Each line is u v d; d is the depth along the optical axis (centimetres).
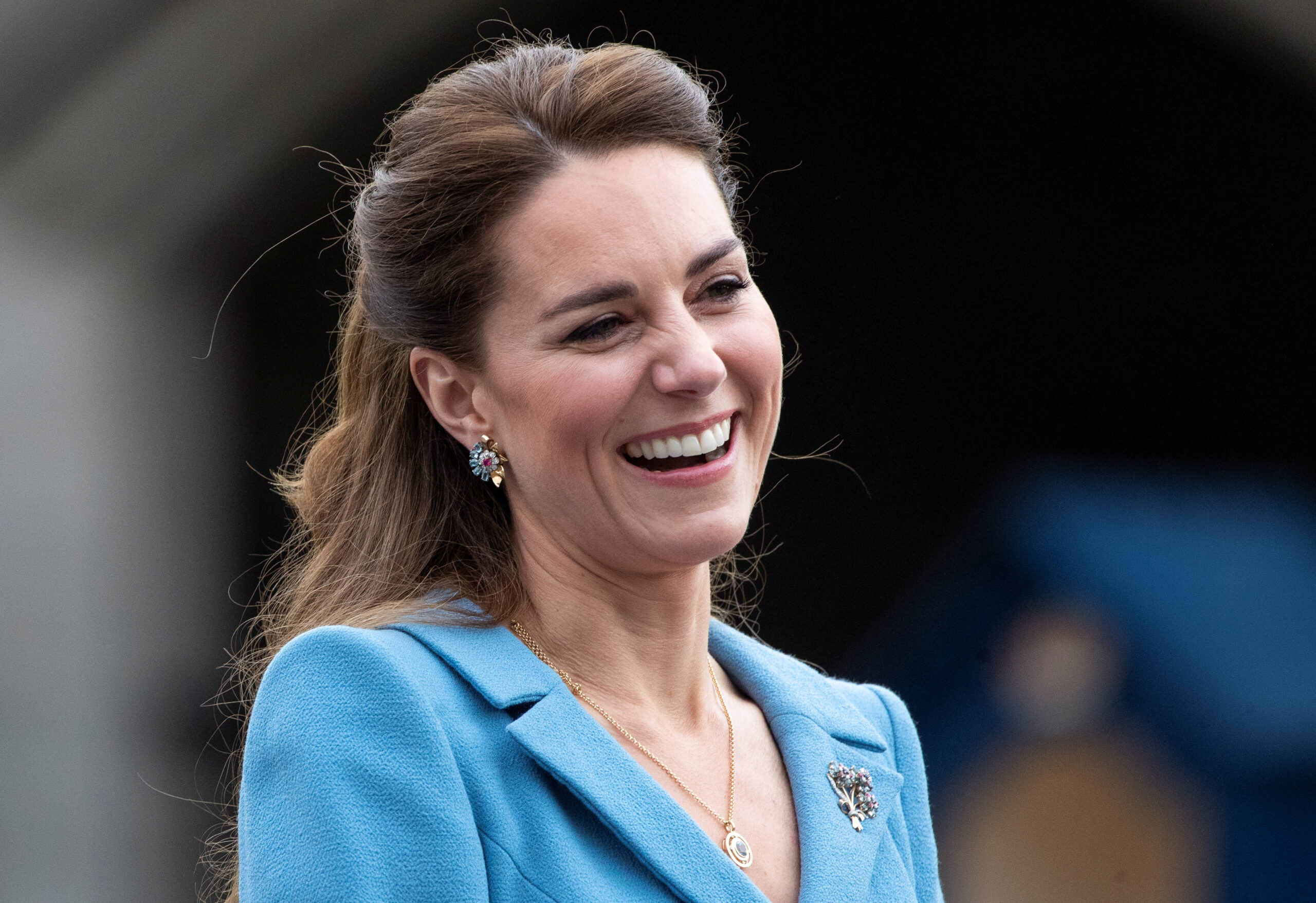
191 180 2820
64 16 2492
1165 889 2423
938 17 3403
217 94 2697
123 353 2877
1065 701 2494
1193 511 2714
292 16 2627
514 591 870
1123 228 3666
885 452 3809
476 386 845
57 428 2781
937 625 2594
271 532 3078
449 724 777
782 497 3816
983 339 3775
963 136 3572
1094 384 3778
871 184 3609
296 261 3097
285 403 3117
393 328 862
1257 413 3728
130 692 2808
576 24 3105
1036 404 3794
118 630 2820
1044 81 3500
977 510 3784
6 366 2748
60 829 2677
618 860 783
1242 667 2466
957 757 2530
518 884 752
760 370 838
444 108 840
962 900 2477
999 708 2520
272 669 773
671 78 845
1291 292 3675
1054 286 3731
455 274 822
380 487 905
